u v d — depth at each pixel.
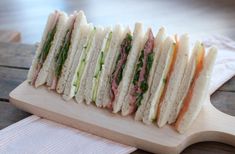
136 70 0.55
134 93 0.54
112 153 0.50
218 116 0.53
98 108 0.56
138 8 1.41
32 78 0.60
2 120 0.57
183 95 0.52
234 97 0.60
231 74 0.64
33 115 0.57
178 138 0.50
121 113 0.55
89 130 0.54
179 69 0.52
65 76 0.58
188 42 0.52
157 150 0.50
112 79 0.56
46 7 1.51
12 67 0.69
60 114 0.55
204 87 0.51
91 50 0.57
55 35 0.60
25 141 0.52
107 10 1.40
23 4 1.56
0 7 1.54
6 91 0.62
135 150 0.52
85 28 0.58
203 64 0.51
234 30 1.15
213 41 0.75
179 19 1.28
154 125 0.52
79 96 0.57
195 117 0.52
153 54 0.54
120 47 0.56
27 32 1.32
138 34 0.55
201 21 1.25
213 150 0.51
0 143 0.52
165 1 1.45
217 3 1.39
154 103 0.53
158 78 0.53
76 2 1.52
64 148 0.51
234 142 0.51
